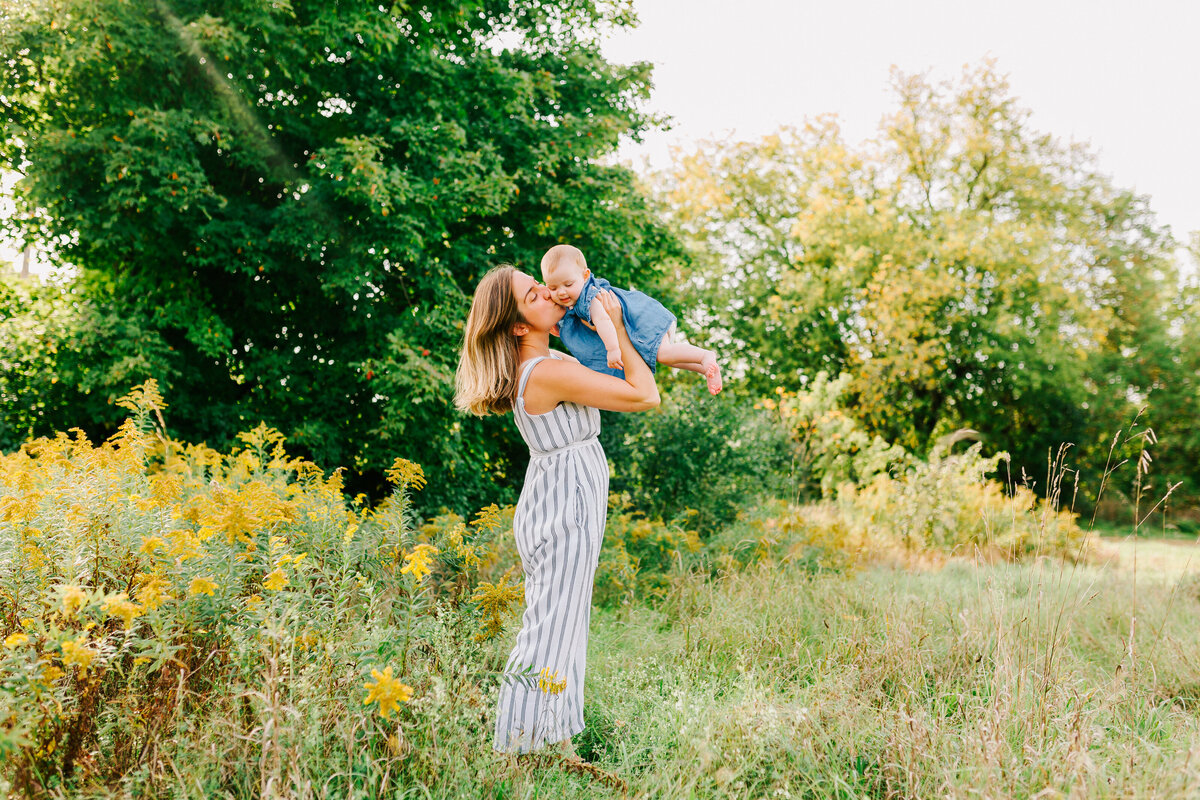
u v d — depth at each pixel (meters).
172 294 8.37
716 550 6.19
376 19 8.23
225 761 1.86
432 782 2.02
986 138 20.64
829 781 2.27
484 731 2.33
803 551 6.11
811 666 3.29
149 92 7.48
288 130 8.75
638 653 3.43
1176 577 6.43
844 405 19.83
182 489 3.29
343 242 8.43
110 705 1.97
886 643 3.23
